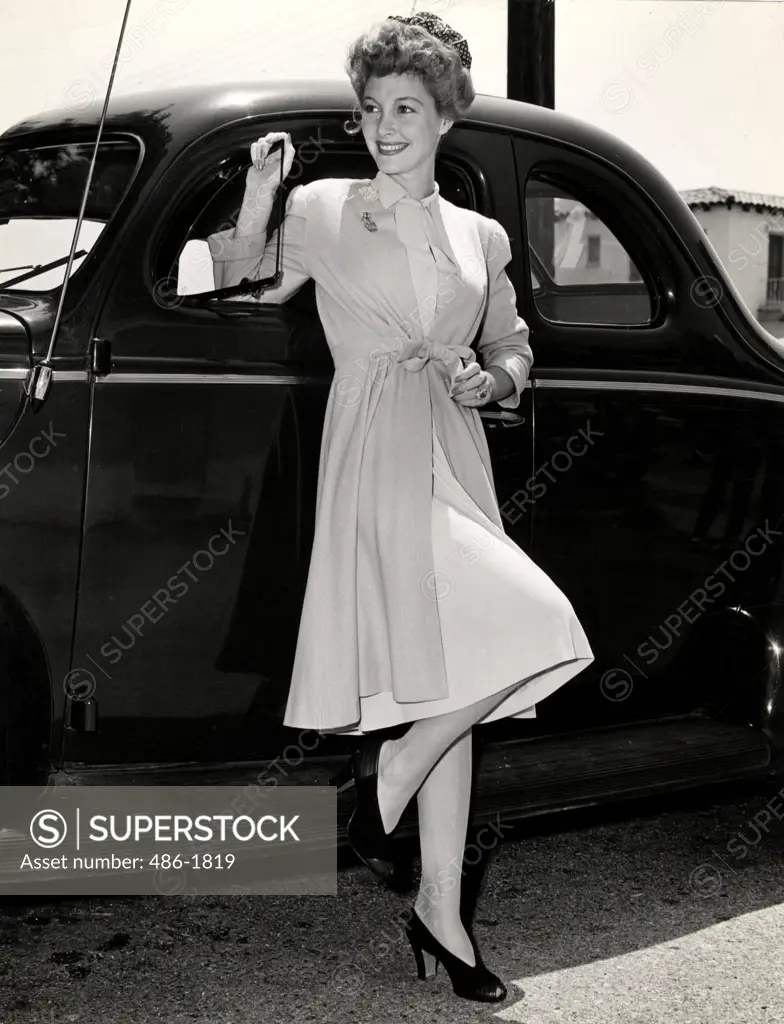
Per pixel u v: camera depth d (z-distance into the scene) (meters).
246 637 2.99
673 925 3.17
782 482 3.69
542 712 3.44
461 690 2.58
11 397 2.76
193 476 2.90
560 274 3.88
